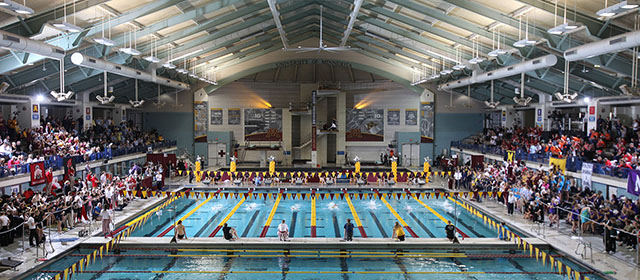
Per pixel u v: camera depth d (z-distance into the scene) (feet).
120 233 61.26
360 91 159.63
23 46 51.37
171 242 60.39
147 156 118.52
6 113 94.43
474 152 132.77
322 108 157.89
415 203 93.50
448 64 118.73
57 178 80.59
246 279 49.96
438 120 153.38
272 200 97.30
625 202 57.57
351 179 115.85
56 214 66.80
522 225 68.59
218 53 121.60
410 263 55.57
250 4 86.28
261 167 145.07
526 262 55.98
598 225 62.08
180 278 50.14
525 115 141.38
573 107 116.78
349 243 60.70
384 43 121.80
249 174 117.29
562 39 67.21
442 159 138.21
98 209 70.90
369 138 158.71
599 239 59.82
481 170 107.24
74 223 68.49
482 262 55.98
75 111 112.98
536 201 70.95
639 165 66.08
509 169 93.35
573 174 79.00
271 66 147.84
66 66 82.23
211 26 88.58
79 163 88.89
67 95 66.54
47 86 93.50
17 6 37.76
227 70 147.95
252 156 159.12
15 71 78.48
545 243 58.23
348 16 99.45
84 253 57.72
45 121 100.58
